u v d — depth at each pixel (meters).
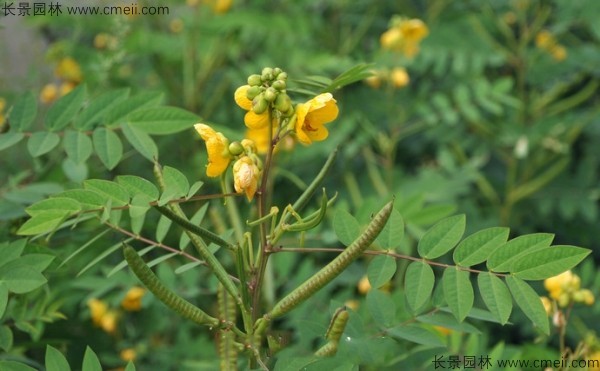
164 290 0.83
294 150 1.33
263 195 0.86
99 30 1.64
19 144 1.37
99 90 1.29
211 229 1.33
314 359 0.85
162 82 1.72
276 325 1.20
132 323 1.31
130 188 0.85
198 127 0.85
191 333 1.29
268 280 1.16
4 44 1.63
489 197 1.67
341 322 0.85
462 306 0.84
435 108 1.71
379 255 0.87
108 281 1.14
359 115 1.55
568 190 1.69
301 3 1.78
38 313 1.03
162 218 0.93
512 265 0.84
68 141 0.94
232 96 1.69
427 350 1.02
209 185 1.40
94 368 0.84
